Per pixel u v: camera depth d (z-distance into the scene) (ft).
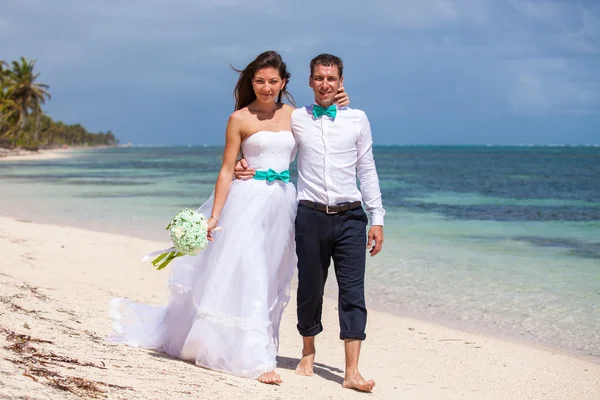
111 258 29.63
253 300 13.34
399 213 61.16
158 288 24.13
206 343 13.38
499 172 172.04
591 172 172.55
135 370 11.73
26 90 272.51
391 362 17.25
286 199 14.24
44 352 11.70
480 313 23.13
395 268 31.63
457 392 14.78
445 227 49.39
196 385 11.43
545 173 166.50
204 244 13.14
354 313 13.83
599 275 29.99
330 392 13.15
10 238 32.63
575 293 26.27
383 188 102.99
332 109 13.91
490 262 33.53
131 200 67.87
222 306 13.42
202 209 14.78
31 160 235.81
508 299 25.26
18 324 14.05
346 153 13.87
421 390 14.69
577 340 19.98
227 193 14.20
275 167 14.20
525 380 15.99
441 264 32.73
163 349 14.49
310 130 13.93
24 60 271.90
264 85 13.93
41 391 9.09
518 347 19.02
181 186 94.43
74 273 25.02
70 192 79.25
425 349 18.65
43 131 425.28
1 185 92.32
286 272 14.78
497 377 16.16
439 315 22.82
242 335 13.21
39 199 67.82
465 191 95.40
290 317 21.99
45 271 24.48
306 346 14.74
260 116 14.26
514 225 51.26
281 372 14.64
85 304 18.85
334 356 17.51
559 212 62.95
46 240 33.32
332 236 13.83
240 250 13.57
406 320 22.06
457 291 26.53
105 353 12.85
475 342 19.48
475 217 57.52
